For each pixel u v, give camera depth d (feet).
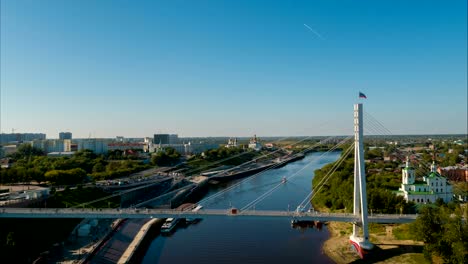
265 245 472.44
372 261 398.01
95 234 507.30
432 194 582.76
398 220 437.17
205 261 422.41
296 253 439.22
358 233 454.81
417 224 385.70
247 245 474.90
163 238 521.65
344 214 449.48
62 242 474.90
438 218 377.09
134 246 470.39
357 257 416.26
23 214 444.55
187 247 477.77
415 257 389.19
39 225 489.26
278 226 563.89
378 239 451.94
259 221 599.57
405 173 609.01
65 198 635.25
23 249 428.15
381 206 526.98
